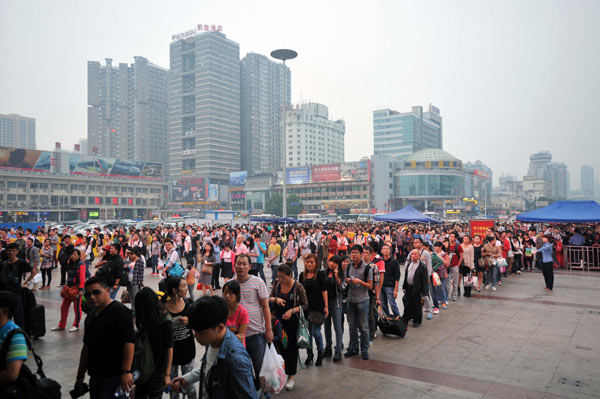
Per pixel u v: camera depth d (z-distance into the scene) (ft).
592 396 17.48
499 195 655.35
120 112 620.08
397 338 26.61
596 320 31.12
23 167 280.51
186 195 428.56
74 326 29.22
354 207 375.45
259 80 566.36
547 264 44.68
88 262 42.83
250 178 434.30
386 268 28.68
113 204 335.88
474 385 18.70
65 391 18.47
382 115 564.71
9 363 10.30
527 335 26.99
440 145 653.71
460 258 39.70
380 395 17.62
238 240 44.19
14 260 28.48
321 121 568.82
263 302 15.92
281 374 14.80
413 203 411.54
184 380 11.48
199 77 503.20
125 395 12.74
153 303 12.98
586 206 66.39
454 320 31.32
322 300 21.04
